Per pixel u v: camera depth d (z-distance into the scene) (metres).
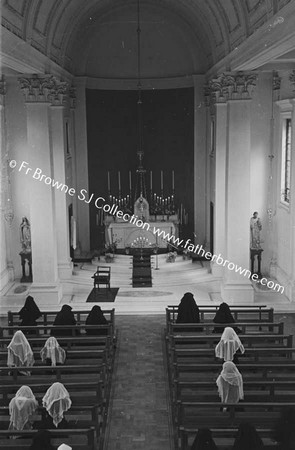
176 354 12.20
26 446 8.34
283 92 20.27
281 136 20.77
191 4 21.62
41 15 16.39
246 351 12.03
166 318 16.33
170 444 10.11
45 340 13.25
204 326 14.17
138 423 10.89
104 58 25.70
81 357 12.92
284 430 8.38
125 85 26.11
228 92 18.20
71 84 24.78
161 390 12.39
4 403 10.51
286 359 12.38
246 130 18.36
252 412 9.59
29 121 18.39
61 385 9.24
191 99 25.84
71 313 14.88
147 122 26.62
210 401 10.32
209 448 7.63
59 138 22.17
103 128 26.41
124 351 14.88
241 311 15.66
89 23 24.36
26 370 11.16
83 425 9.53
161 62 25.83
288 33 11.10
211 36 21.47
